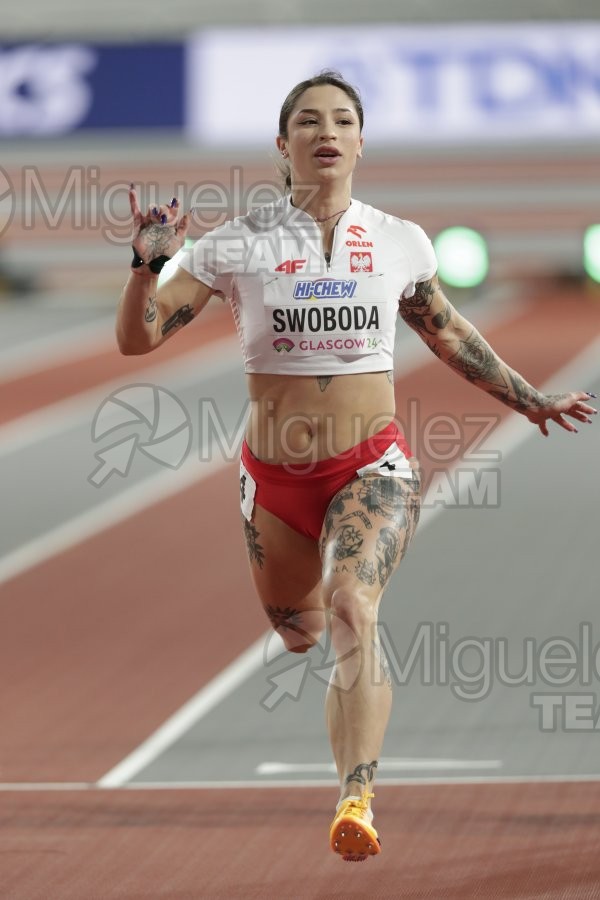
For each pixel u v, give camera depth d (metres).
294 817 15.52
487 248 58.56
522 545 30.33
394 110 77.81
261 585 14.23
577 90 76.81
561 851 14.10
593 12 81.62
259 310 13.27
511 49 77.12
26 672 22.31
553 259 77.06
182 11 84.19
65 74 79.19
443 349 14.41
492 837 14.62
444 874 13.51
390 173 78.00
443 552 29.84
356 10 83.62
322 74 13.66
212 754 18.17
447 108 77.56
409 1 82.75
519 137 77.25
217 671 22.25
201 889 13.25
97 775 17.28
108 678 21.92
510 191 77.19
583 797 16.03
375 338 13.36
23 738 18.97
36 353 62.00
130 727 19.45
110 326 69.31
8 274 79.88
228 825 15.27
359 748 12.04
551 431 43.00
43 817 15.60
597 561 28.92
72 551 30.73
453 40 77.38
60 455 41.50
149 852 14.38
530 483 36.53
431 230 70.06
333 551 12.80
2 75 79.44
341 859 14.04
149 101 79.12
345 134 13.29
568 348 58.50
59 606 26.42
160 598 26.86
